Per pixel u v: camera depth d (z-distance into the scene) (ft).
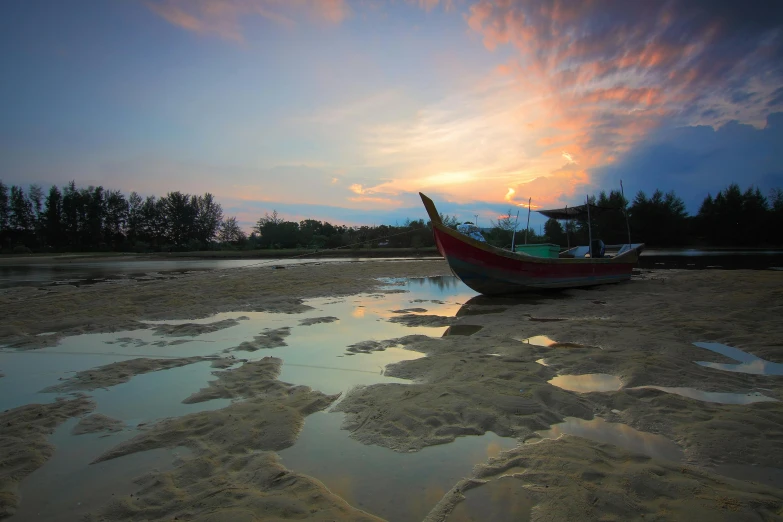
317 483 9.54
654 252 128.77
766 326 23.35
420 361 18.67
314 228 210.18
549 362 18.13
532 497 8.88
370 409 13.62
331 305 35.47
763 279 45.98
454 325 26.89
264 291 42.60
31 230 208.54
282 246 193.98
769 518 8.01
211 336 24.43
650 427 12.05
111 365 18.92
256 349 21.48
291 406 13.96
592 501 8.58
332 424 12.78
